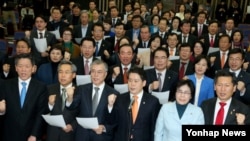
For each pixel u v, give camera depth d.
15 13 12.38
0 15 12.07
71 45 6.30
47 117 3.57
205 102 3.55
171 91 4.54
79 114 3.68
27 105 3.68
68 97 3.60
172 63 5.29
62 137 3.67
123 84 4.41
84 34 8.03
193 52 5.62
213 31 7.66
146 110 3.53
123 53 4.74
